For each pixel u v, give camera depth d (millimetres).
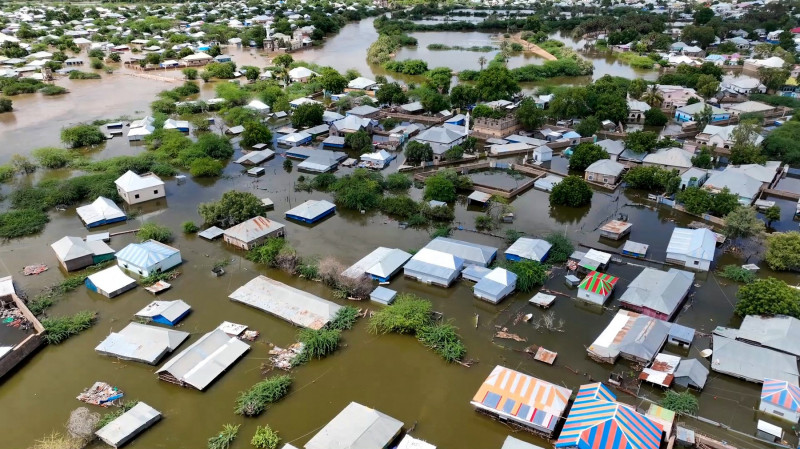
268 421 46531
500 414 45844
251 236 74000
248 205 80125
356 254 73250
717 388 50062
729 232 73625
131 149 115312
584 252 72750
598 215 85375
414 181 98500
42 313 60594
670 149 101688
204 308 61719
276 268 70000
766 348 52594
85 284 66562
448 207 86500
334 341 54906
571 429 42688
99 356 54688
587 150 101125
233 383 50812
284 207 87875
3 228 79125
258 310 61312
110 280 65375
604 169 95750
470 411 47719
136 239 77250
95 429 44844
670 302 59281
